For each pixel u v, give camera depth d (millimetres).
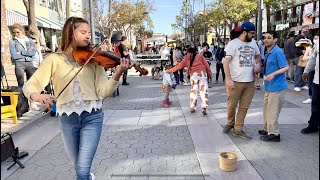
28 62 6711
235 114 5504
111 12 24547
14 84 9531
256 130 5383
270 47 4668
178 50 11852
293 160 4039
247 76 4766
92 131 2594
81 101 2545
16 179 3592
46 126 5770
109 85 2557
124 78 11961
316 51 4922
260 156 4199
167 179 3561
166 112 6949
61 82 2541
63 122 2604
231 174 3654
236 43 4738
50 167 3924
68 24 2566
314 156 4156
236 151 4398
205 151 4422
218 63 11797
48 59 2539
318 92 4949
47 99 2252
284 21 30359
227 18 30125
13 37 6730
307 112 6648
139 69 2727
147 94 9641
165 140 4957
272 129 4746
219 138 5000
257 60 4973
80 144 2592
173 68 7004
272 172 3689
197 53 6898
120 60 2529
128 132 5426
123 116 6617
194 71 6738
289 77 11336
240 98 4953
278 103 4664
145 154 4348
